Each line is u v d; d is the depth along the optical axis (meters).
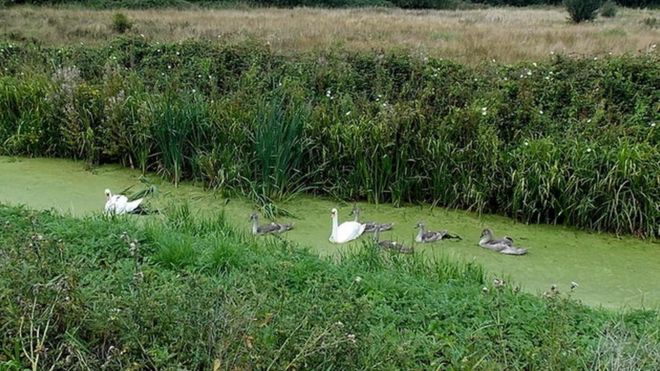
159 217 7.03
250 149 8.27
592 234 7.20
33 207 7.35
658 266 6.27
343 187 8.16
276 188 8.04
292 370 3.29
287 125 8.13
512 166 7.69
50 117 9.56
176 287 4.37
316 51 11.52
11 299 3.65
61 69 10.74
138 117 8.99
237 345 3.41
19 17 21.34
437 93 9.13
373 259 5.67
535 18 28.84
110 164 9.27
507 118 8.45
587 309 4.75
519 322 4.37
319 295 4.30
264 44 12.07
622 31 18.73
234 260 5.26
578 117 8.60
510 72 9.62
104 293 4.14
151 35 16.08
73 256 4.99
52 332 3.61
